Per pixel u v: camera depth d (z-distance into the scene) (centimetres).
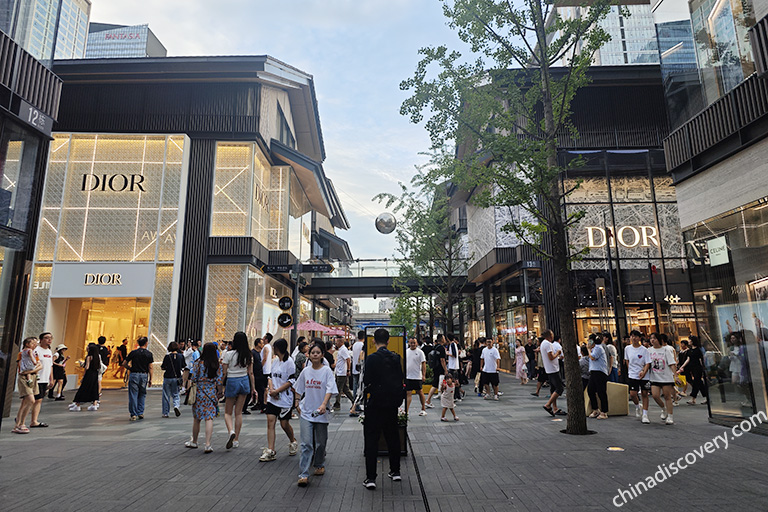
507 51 897
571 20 870
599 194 2027
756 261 772
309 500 458
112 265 1794
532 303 2045
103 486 501
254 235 1998
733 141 823
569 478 518
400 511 425
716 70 870
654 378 881
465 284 2875
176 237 1844
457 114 873
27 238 844
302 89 2412
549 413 1020
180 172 1908
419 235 2194
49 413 1117
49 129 885
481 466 579
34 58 854
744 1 790
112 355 1811
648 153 2058
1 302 789
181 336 1800
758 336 765
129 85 1995
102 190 1855
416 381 1050
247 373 719
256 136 1986
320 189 2564
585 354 1026
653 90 2128
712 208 885
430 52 881
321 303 3609
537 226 868
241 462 615
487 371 1355
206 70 1978
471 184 884
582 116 2108
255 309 1970
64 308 1803
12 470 568
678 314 1933
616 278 1952
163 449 696
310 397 537
